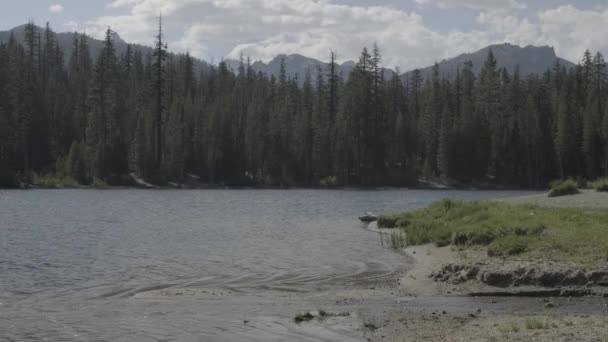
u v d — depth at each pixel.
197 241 27.09
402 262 20.89
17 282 17.14
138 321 12.53
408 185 109.38
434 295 15.20
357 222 37.44
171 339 11.18
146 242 26.61
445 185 108.94
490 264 16.78
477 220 25.05
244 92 132.25
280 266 20.08
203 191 86.62
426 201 63.47
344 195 77.56
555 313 12.70
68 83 124.19
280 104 121.12
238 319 12.69
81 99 111.25
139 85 120.25
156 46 105.75
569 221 21.73
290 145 111.69
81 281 17.33
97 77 110.56
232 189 97.38
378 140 113.62
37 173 97.00
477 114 112.94
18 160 96.12
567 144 104.94
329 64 126.06
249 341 11.04
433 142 115.50
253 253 23.17
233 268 19.66
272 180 108.56
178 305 14.17
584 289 14.53
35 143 102.25
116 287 16.45
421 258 21.30
